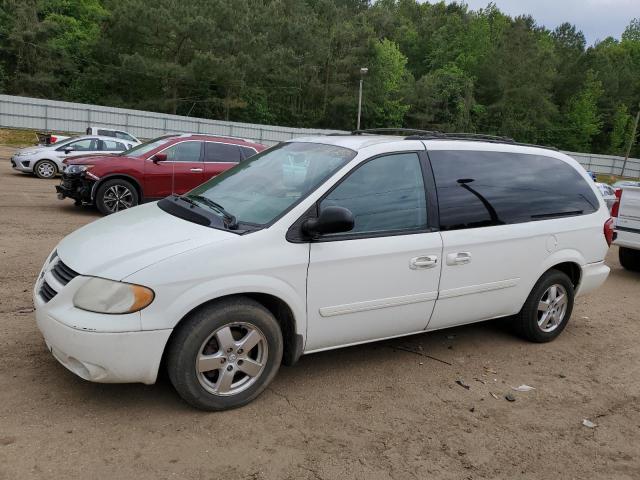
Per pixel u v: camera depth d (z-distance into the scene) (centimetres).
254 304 358
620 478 326
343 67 6203
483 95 7812
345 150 419
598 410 408
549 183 518
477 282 456
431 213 430
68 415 340
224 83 5138
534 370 470
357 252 388
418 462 325
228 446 323
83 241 373
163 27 4731
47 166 1716
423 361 468
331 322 389
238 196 416
